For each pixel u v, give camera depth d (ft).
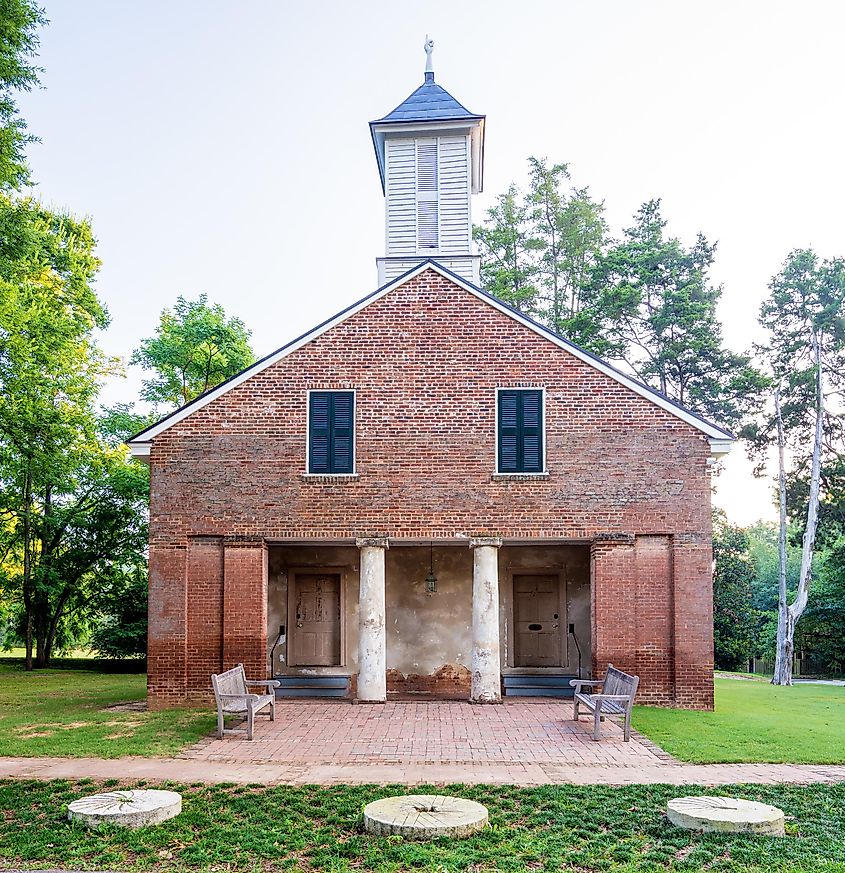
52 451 98.78
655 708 58.29
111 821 30.99
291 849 29.37
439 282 63.31
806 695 78.74
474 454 61.62
